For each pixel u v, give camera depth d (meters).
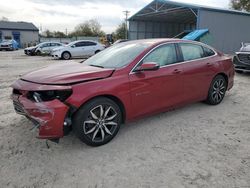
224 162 3.22
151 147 3.61
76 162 3.22
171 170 3.04
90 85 3.42
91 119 3.49
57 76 3.49
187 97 4.76
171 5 22.34
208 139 3.88
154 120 4.60
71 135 3.95
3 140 3.78
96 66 4.16
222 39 20.58
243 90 7.11
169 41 4.54
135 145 3.66
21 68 12.38
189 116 4.83
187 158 3.31
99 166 3.13
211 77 5.19
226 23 20.42
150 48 4.18
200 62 4.93
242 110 5.25
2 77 9.33
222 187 2.73
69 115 3.33
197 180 2.85
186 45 4.80
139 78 3.89
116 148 3.58
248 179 2.87
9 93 6.68
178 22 33.25
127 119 3.91
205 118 4.74
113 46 4.95
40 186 2.76
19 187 2.74
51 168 3.09
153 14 26.78
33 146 3.61
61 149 3.54
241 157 3.35
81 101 3.30
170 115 4.86
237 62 9.59
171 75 4.32
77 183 2.81
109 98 3.66
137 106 3.95
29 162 3.21
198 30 17.86
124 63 3.98
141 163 3.20
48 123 3.16
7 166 3.12
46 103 3.19
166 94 4.33
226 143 3.75
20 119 4.62
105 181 2.84
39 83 3.38
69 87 3.27
